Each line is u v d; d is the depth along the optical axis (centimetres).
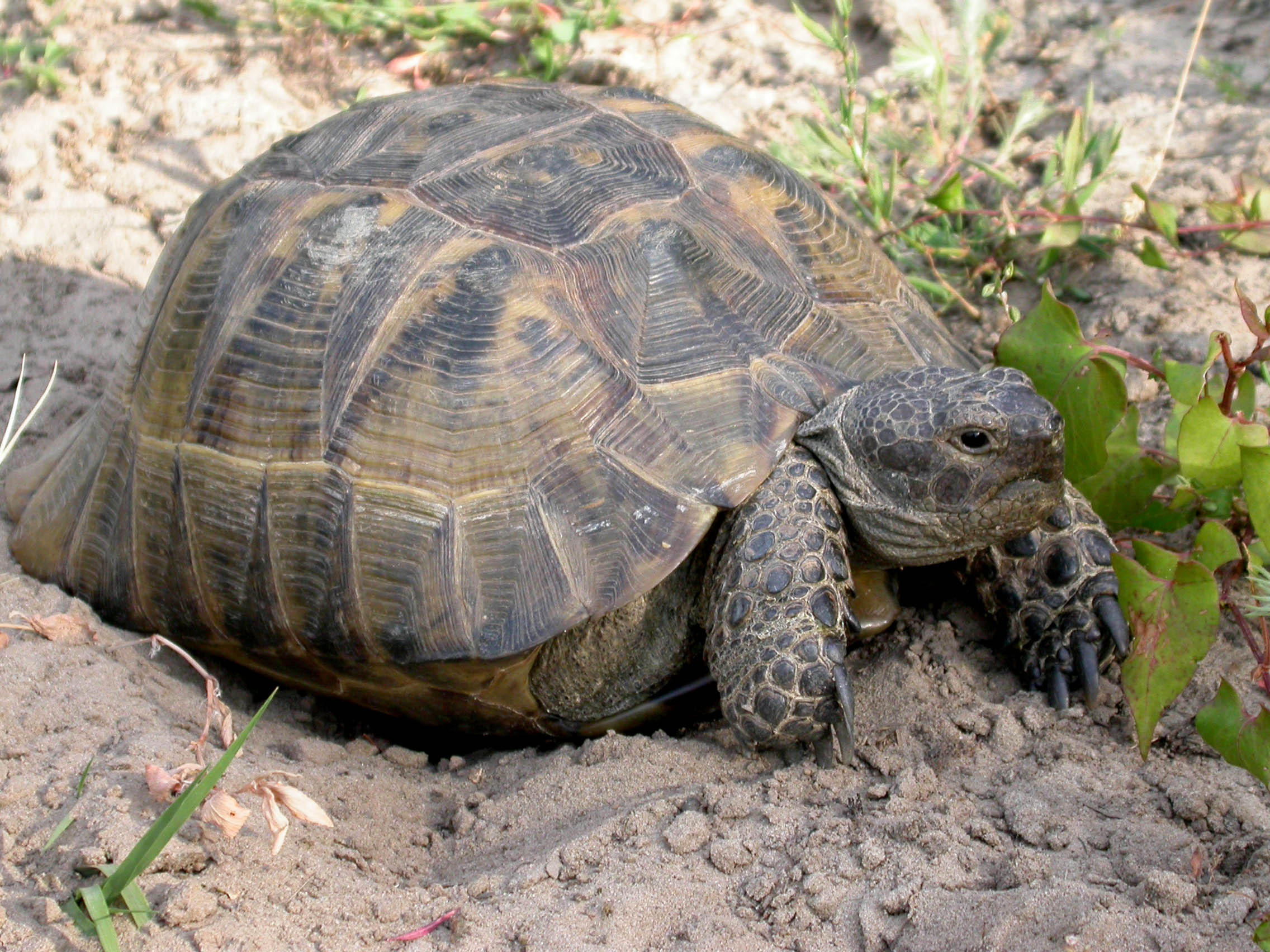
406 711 53
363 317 52
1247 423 52
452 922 47
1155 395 61
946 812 49
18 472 61
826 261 54
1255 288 63
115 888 46
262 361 53
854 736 50
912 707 52
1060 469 50
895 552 52
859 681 53
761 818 49
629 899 47
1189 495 55
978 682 53
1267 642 51
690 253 52
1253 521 51
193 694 53
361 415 52
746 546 50
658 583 50
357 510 51
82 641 54
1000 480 50
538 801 51
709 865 48
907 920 46
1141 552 51
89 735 50
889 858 48
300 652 53
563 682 52
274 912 47
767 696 49
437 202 53
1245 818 48
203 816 48
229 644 54
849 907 47
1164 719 51
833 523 51
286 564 52
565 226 52
